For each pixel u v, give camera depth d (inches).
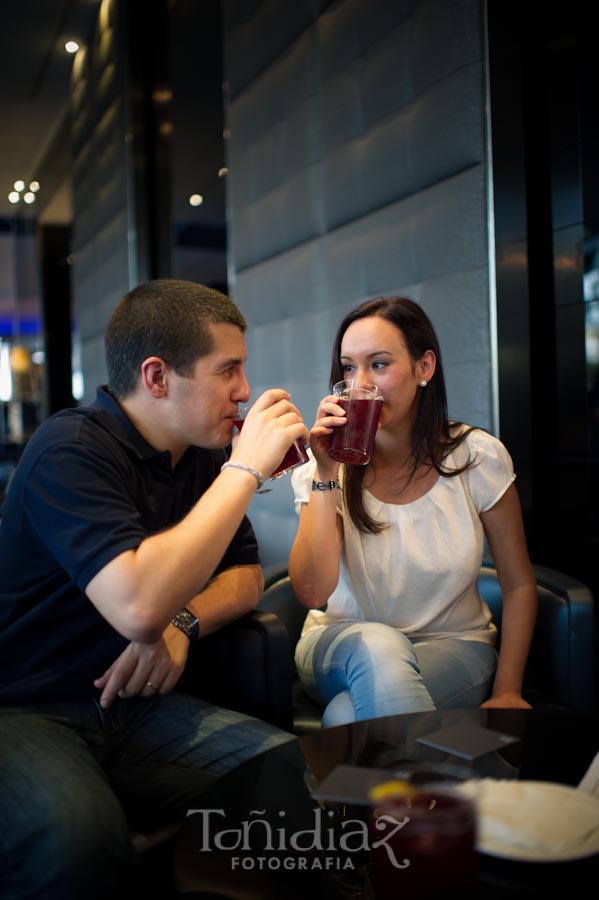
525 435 90.7
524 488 91.2
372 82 105.1
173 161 192.2
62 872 40.6
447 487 65.7
